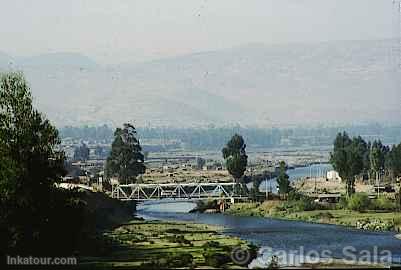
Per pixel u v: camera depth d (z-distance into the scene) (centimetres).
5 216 17362
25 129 18288
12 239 17212
